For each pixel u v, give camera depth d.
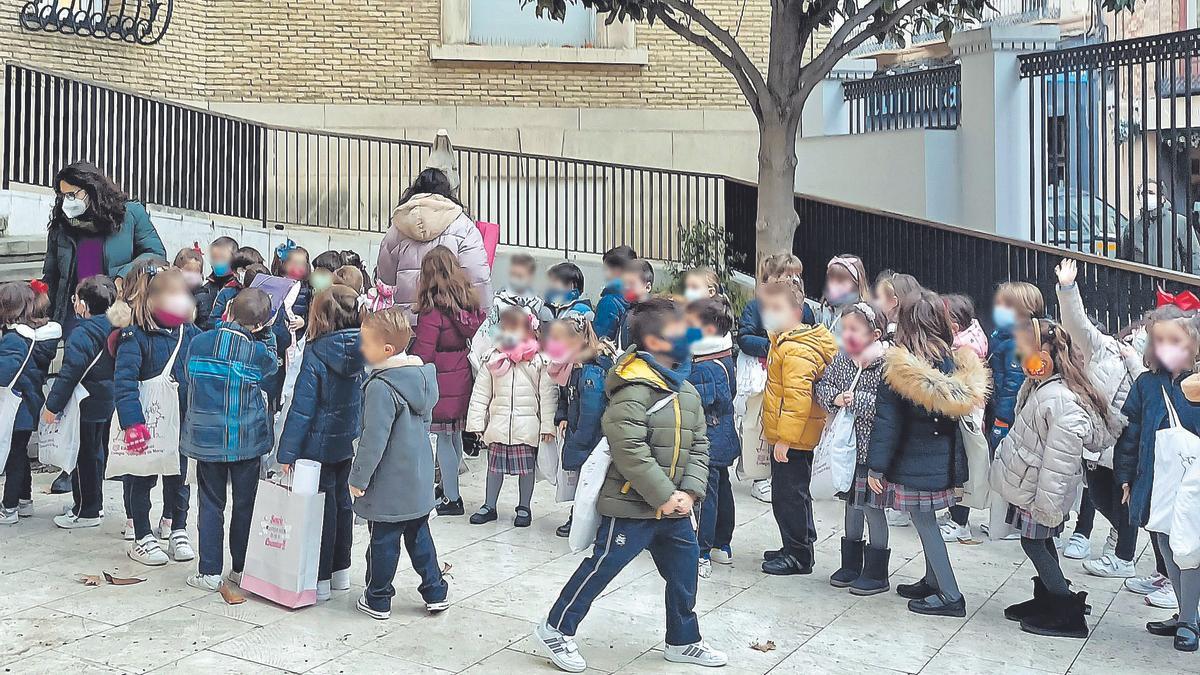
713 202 15.99
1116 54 11.01
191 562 6.27
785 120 10.07
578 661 4.84
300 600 5.50
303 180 15.48
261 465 6.23
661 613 5.60
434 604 5.48
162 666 4.80
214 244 8.05
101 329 6.57
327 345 5.50
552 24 15.94
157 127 12.83
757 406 6.58
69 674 4.70
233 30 15.47
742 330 7.20
